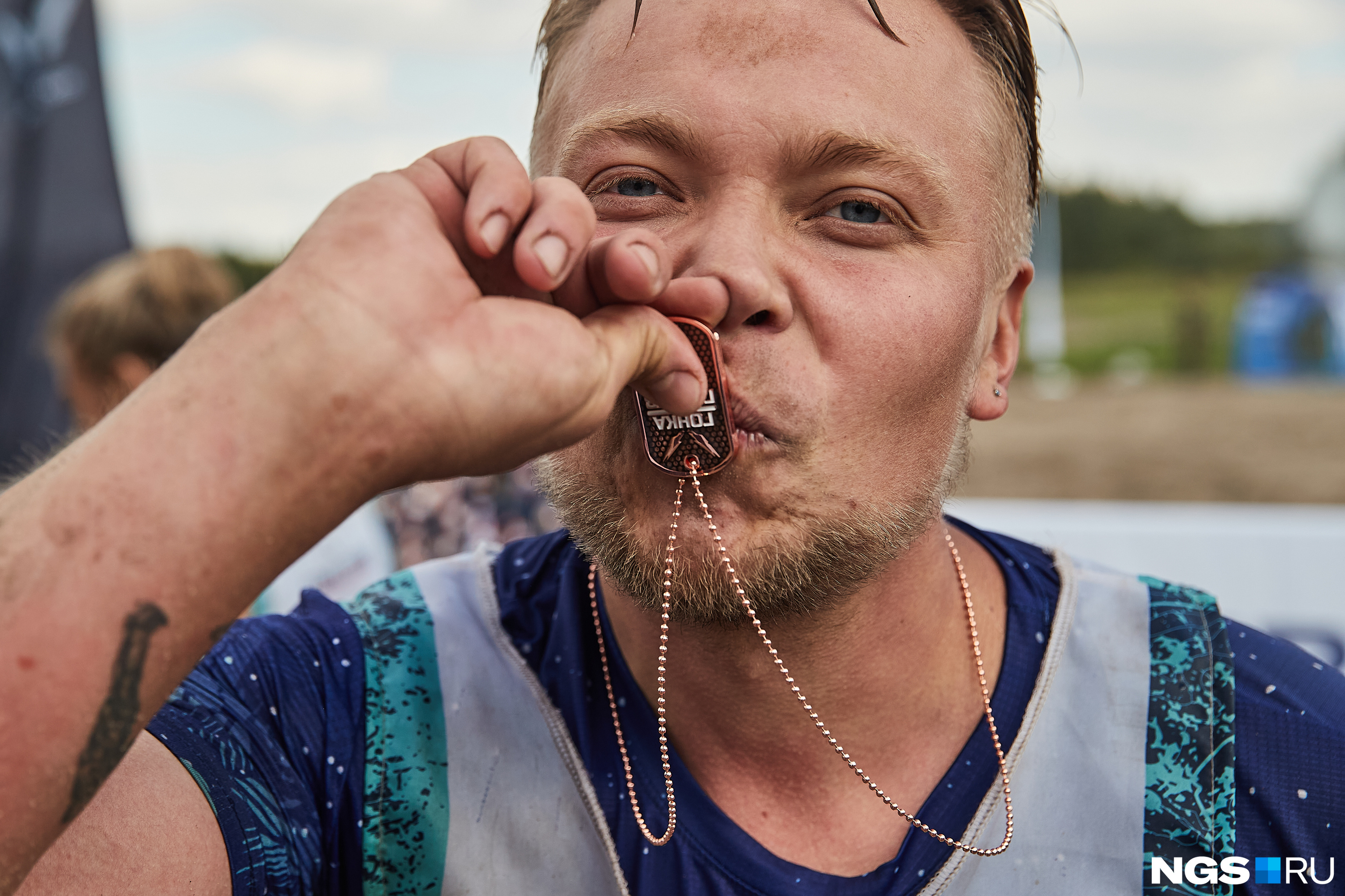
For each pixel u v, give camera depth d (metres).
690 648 0.85
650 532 0.76
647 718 0.90
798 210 0.80
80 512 0.54
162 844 0.74
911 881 0.83
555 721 0.91
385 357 0.54
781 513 0.76
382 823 0.89
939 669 0.89
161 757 0.79
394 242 0.56
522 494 2.94
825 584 0.78
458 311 0.56
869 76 0.80
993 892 0.83
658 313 0.65
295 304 0.54
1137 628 0.93
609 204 0.83
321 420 0.54
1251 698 0.89
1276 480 4.29
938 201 0.81
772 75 0.79
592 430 0.60
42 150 3.33
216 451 0.54
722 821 0.85
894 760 0.88
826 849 0.86
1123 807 0.85
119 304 2.16
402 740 0.91
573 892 0.87
